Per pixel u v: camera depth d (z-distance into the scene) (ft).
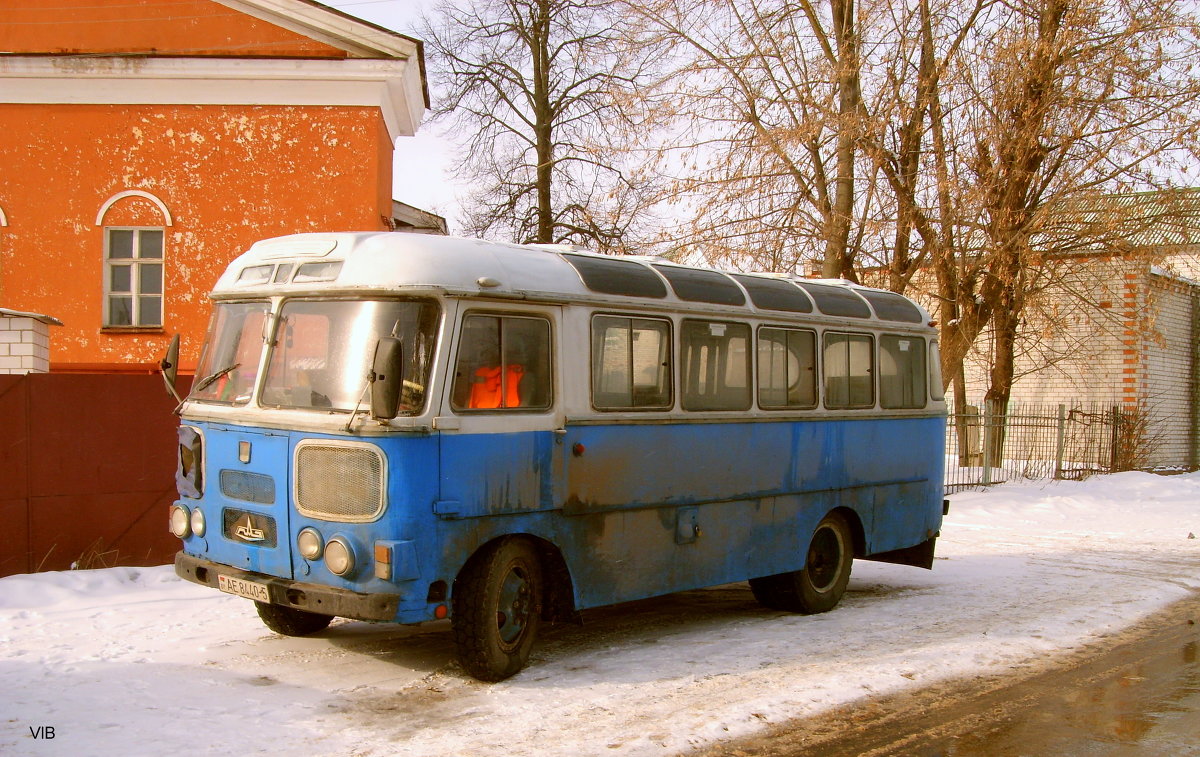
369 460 19.58
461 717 18.92
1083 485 67.51
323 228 51.72
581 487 22.89
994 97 59.36
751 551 27.68
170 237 51.37
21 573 29.50
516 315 21.83
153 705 18.99
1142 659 24.44
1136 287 73.31
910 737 18.44
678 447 25.41
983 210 59.62
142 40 51.49
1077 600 31.99
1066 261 70.03
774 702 20.18
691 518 25.81
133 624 25.40
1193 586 34.94
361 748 17.07
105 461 30.94
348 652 23.54
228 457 21.97
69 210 51.06
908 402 34.06
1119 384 87.04
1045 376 90.63
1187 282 90.17
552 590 23.00
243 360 22.29
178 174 51.37
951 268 62.08
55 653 22.41
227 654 23.06
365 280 20.49
